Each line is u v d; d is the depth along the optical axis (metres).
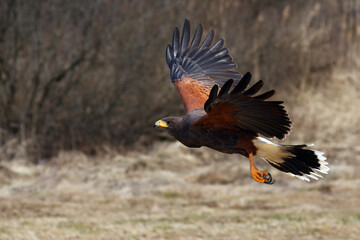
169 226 11.22
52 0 19.30
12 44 19.06
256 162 16.80
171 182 15.27
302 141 18.39
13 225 11.38
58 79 19.25
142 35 19.80
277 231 10.70
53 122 19.36
